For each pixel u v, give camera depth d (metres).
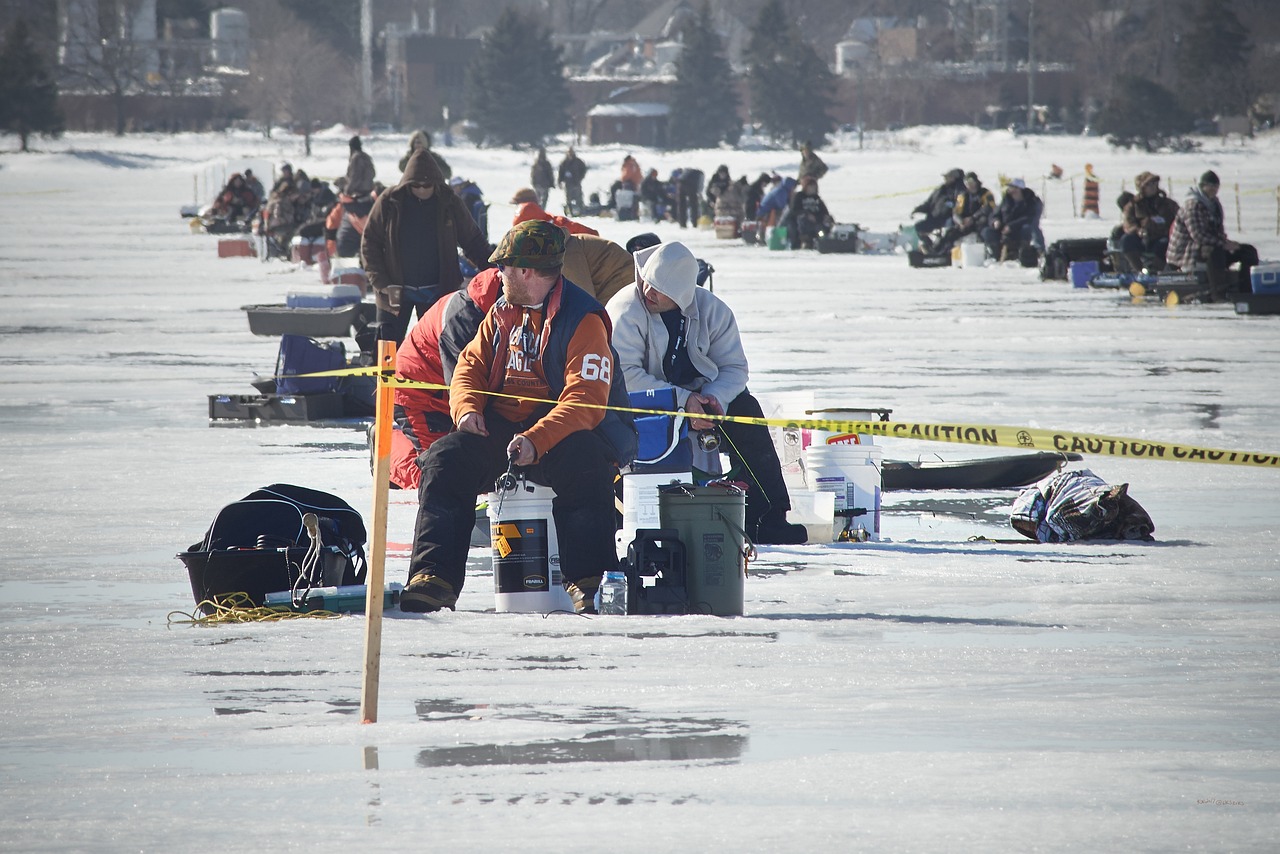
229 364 66.81
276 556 24.97
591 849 14.16
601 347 25.80
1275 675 20.70
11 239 167.00
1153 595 26.22
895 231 173.00
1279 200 172.00
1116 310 91.38
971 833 14.52
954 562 29.41
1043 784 15.98
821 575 28.23
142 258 140.00
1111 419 48.53
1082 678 20.55
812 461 32.59
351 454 43.34
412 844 14.31
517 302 25.94
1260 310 87.25
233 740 17.81
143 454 43.31
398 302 49.44
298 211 139.88
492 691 19.89
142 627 23.88
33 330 81.94
